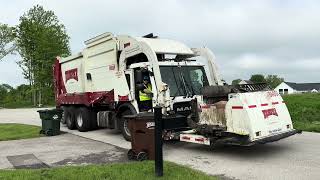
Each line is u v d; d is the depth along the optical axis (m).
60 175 7.73
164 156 10.12
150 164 8.45
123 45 13.12
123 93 12.95
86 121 16.08
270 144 11.34
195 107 10.65
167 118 10.56
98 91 14.81
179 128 10.82
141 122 9.44
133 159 9.69
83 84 16.19
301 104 21.45
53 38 54.69
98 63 14.75
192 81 12.21
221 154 10.18
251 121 9.06
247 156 9.80
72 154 10.88
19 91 61.03
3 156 10.92
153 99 11.54
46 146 12.49
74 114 17.02
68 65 17.67
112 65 13.73
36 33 54.03
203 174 7.75
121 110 13.16
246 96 9.30
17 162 10.01
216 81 12.79
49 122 15.23
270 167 8.56
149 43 12.35
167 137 10.69
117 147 11.77
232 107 9.39
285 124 9.85
